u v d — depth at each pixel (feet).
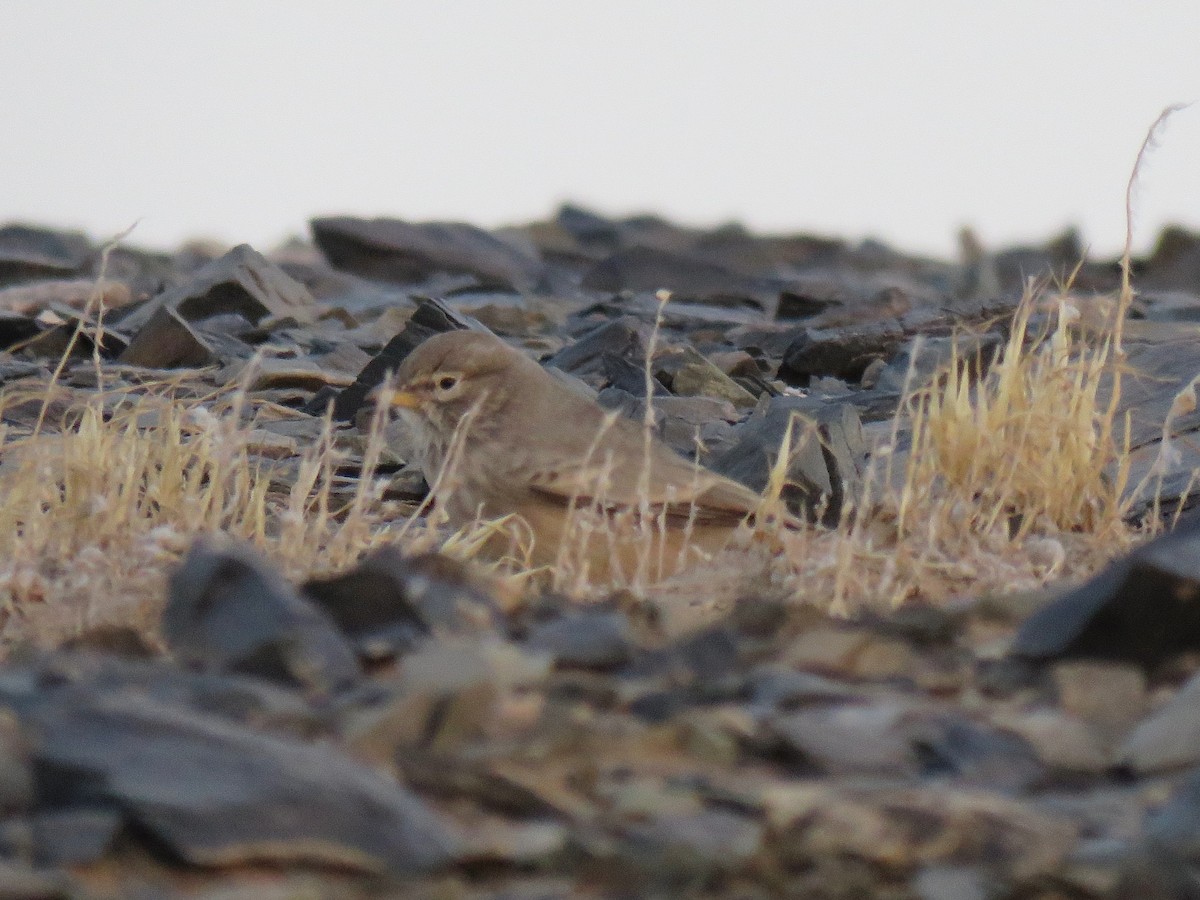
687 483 41.16
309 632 27.20
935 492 44.70
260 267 82.74
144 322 78.74
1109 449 45.50
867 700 26.68
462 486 42.98
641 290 112.98
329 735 24.12
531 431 42.42
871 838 21.98
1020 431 45.14
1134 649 28.25
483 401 42.88
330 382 65.05
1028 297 47.75
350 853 20.93
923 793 23.06
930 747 25.00
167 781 21.21
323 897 20.29
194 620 28.02
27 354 72.64
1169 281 130.82
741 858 21.31
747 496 41.24
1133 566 27.96
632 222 182.29
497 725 24.88
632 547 40.24
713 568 39.34
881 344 71.26
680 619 31.83
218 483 39.88
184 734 21.95
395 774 23.03
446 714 24.45
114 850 20.81
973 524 42.63
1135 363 57.52
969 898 21.02
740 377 69.05
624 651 28.50
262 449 52.90
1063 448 44.50
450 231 126.72
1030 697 27.68
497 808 22.58
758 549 40.06
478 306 90.33
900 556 38.32
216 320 77.82
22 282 104.63
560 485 41.32
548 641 28.60
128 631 28.71
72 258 132.05
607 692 26.35
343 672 26.94
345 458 52.13
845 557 35.78
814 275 147.43
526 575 38.75
